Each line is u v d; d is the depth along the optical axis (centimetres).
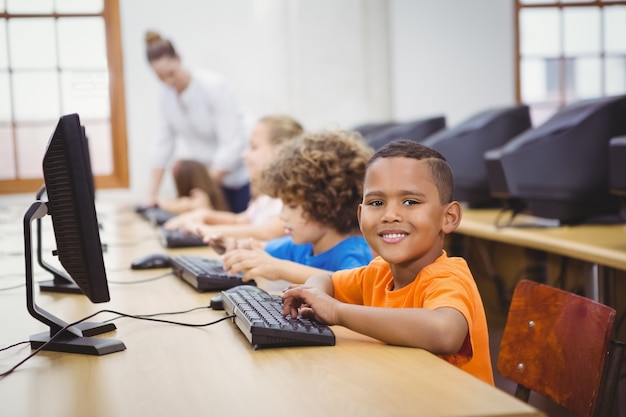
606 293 235
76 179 129
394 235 132
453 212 136
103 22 563
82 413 101
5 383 116
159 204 409
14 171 565
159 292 187
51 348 133
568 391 139
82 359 127
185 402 103
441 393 102
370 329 127
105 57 564
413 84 572
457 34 573
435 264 135
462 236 381
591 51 596
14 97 561
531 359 150
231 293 159
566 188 291
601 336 133
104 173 572
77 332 136
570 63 595
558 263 307
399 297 137
